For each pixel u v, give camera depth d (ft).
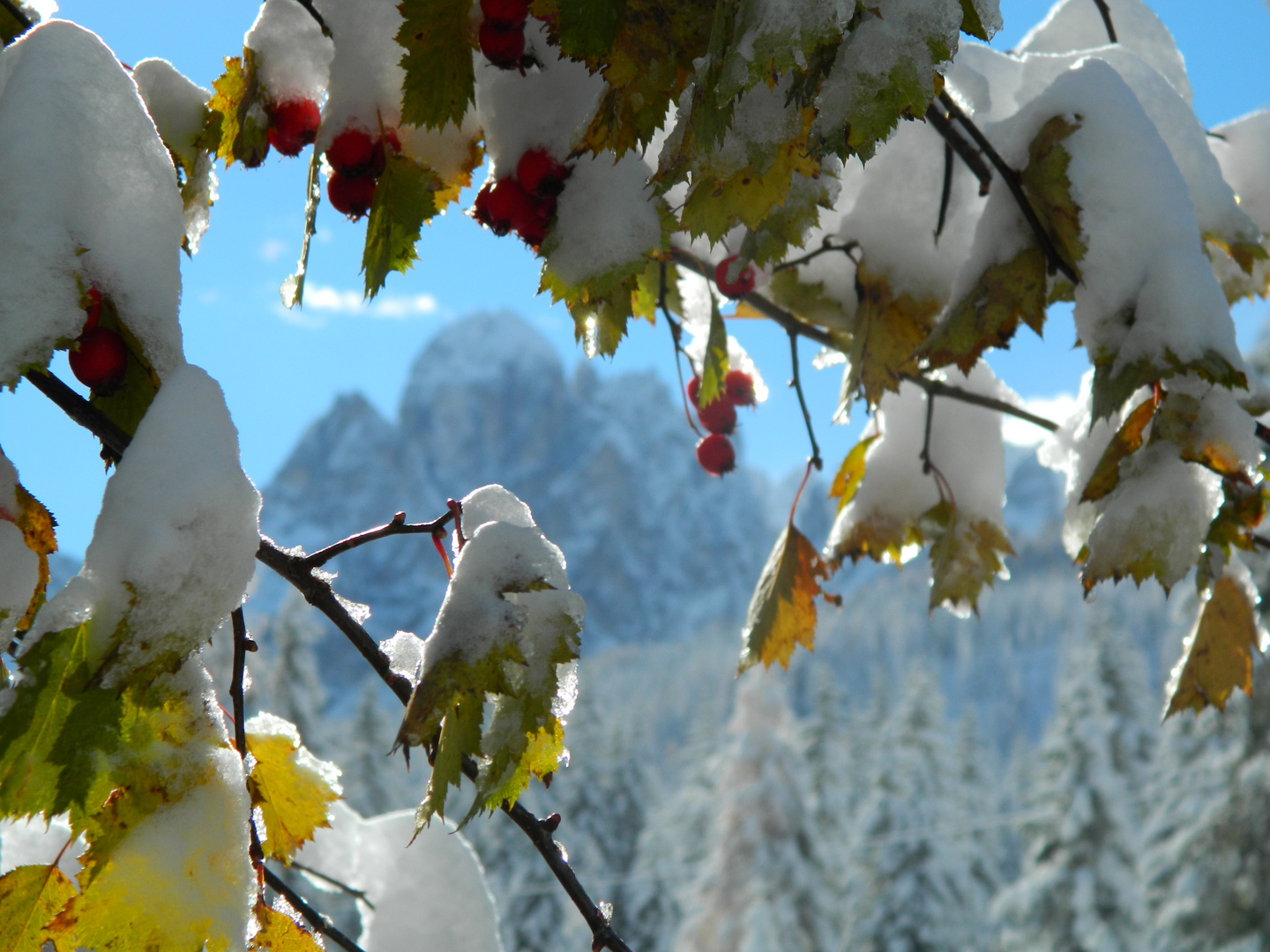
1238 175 7.80
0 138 3.56
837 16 3.67
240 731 3.81
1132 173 5.61
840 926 96.22
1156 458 5.36
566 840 102.42
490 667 3.89
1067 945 91.56
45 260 3.49
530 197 5.18
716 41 3.89
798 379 8.39
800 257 7.77
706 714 143.02
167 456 3.45
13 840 5.82
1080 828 94.63
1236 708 57.88
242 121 5.43
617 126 4.11
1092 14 8.00
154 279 3.71
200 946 3.41
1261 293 7.77
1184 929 62.95
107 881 3.40
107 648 3.28
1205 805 70.90
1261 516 5.45
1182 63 8.05
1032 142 5.81
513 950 83.61
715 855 97.60
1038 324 5.61
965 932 98.27
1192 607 45.85
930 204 7.56
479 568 4.09
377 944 7.49
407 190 5.15
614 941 4.17
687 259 7.61
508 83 5.16
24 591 3.46
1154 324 5.36
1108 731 102.17
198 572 3.39
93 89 3.75
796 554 8.39
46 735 3.28
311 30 5.44
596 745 110.73
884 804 103.50
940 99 5.66
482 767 3.89
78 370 3.63
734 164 4.02
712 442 10.04
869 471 9.29
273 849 5.27
